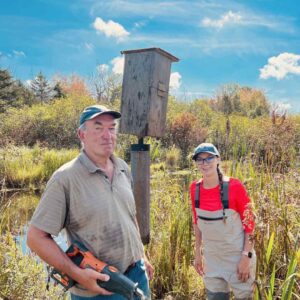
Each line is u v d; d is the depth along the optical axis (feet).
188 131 47.62
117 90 89.81
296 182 12.37
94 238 6.00
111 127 6.37
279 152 13.75
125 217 6.41
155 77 9.91
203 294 11.76
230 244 8.59
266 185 11.56
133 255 6.52
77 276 5.55
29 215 18.90
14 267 10.44
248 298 8.71
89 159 6.21
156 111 10.16
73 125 61.41
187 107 71.92
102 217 6.00
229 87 102.63
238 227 8.61
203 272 9.59
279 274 10.08
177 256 12.44
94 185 6.08
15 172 33.09
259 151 14.75
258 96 97.19
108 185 6.27
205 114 68.23
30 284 10.16
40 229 5.70
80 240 6.02
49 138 60.85
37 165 37.24
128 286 5.55
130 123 10.14
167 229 13.16
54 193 5.82
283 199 11.00
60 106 63.62
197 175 14.07
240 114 76.84
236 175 12.35
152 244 12.98
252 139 16.12
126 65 10.23
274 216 9.96
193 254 12.80
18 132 59.72
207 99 98.58
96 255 6.04
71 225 6.07
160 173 18.28
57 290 10.21
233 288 8.71
